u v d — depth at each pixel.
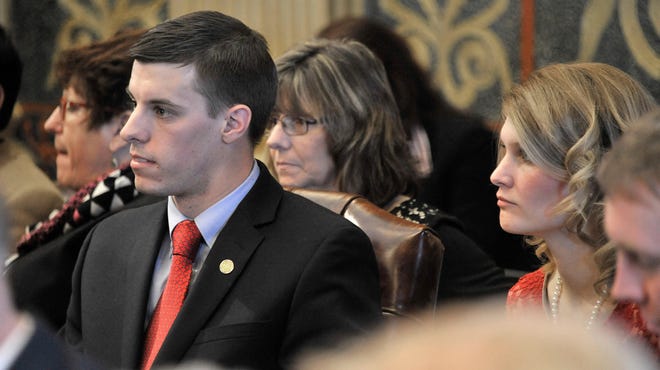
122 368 5.79
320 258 5.64
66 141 8.36
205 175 5.81
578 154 5.31
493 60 13.02
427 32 13.42
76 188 8.64
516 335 1.70
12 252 8.71
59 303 7.73
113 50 8.26
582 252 5.54
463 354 1.68
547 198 5.49
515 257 10.16
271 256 5.72
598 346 1.72
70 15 15.58
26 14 15.76
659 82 12.05
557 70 5.63
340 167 7.55
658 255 3.10
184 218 5.96
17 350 2.93
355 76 7.55
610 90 5.45
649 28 12.06
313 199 6.80
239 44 5.86
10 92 9.48
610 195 3.21
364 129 7.52
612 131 5.36
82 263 6.41
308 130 7.53
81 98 8.21
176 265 5.86
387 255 6.39
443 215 7.55
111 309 6.04
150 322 5.88
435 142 10.11
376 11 13.72
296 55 7.66
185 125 5.70
